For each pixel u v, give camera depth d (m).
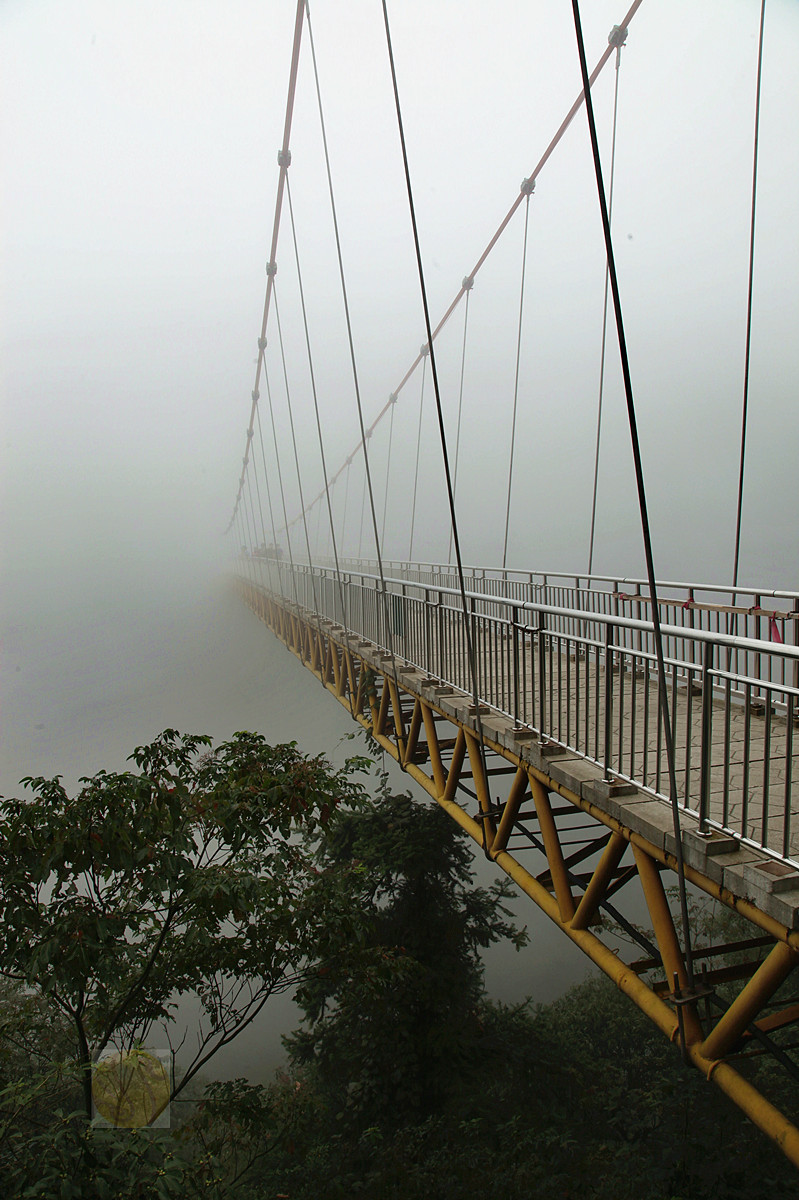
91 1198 3.05
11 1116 3.40
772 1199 6.29
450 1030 8.95
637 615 6.38
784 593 4.60
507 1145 7.71
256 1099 5.02
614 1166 7.19
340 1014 9.54
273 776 4.62
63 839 3.56
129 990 4.57
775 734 4.15
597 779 3.35
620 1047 9.77
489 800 4.94
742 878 2.32
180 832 3.95
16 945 3.56
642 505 2.48
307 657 14.71
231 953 4.69
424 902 10.23
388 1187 7.24
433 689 5.93
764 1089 7.41
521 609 4.26
